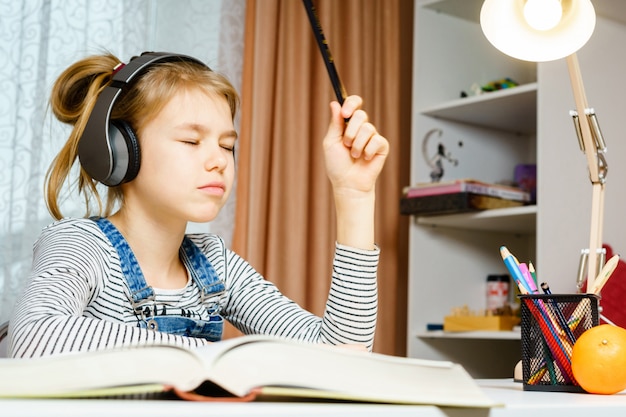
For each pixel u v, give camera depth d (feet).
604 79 7.02
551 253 6.74
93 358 1.46
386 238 8.57
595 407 1.92
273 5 8.11
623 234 6.89
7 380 1.42
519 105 7.69
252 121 7.97
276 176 7.97
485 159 8.57
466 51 8.53
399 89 8.89
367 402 1.62
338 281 3.17
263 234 7.84
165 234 3.34
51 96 3.57
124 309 3.21
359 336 3.15
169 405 1.35
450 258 8.15
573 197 6.97
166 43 7.84
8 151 7.01
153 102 3.13
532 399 2.09
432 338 7.91
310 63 8.28
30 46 7.14
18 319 2.26
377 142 3.09
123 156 3.10
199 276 3.58
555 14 3.08
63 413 1.21
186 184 3.10
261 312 3.77
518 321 7.48
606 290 5.97
